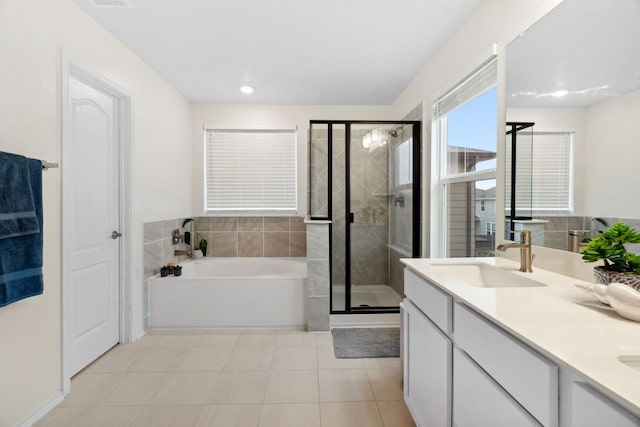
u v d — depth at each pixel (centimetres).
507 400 87
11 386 154
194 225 383
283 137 391
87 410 175
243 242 388
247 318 292
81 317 216
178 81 315
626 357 68
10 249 144
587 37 125
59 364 182
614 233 107
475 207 222
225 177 390
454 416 120
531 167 157
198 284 290
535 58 152
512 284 145
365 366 225
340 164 314
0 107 148
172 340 267
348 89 338
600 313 94
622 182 112
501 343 91
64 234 183
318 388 197
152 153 288
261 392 193
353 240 314
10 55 152
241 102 379
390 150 315
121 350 248
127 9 201
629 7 109
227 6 199
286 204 393
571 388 69
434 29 226
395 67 286
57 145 179
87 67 204
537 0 151
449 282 131
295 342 264
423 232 289
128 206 256
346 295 312
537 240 156
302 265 346
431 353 140
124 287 258
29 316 163
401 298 309
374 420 168
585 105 127
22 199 147
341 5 198
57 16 180
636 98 107
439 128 272
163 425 164
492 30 186
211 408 178
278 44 246
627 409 56
